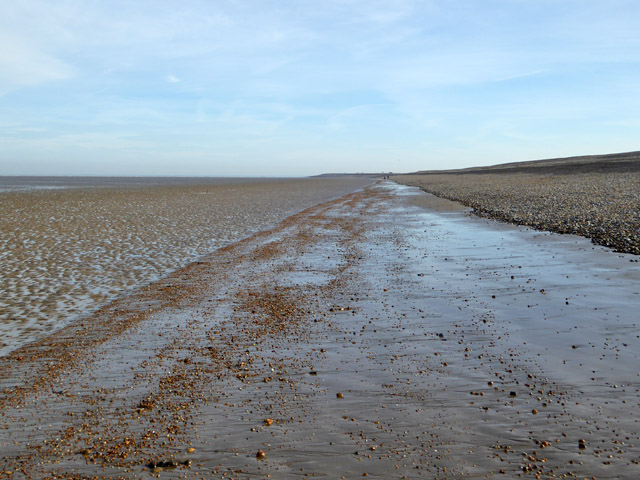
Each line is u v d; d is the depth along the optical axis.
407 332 9.67
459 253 18.38
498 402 6.54
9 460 5.59
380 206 44.53
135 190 91.56
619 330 9.20
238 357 8.66
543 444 5.48
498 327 9.73
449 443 5.60
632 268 14.21
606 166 83.19
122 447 5.79
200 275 15.97
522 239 21.08
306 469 5.22
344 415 6.38
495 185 69.56
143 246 21.98
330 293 13.19
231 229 28.44
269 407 6.69
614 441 5.49
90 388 7.53
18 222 31.70
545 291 12.23
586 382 7.03
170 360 8.62
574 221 25.30
